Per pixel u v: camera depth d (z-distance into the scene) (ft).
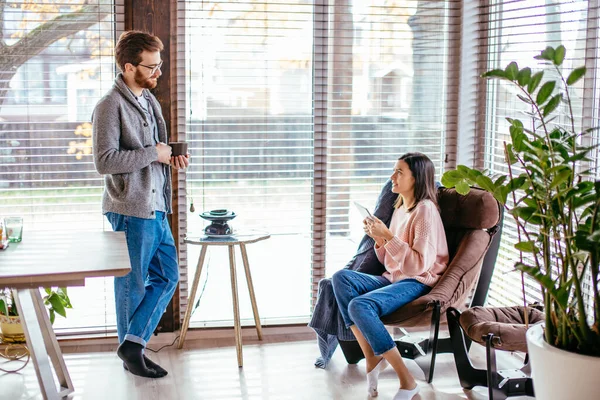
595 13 10.55
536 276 8.43
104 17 12.85
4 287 9.18
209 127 13.42
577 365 8.44
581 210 10.98
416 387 10.90
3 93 12.75
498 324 10.21
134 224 11.58
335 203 14.05
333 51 13.60
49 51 12.80
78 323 13.53
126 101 11.55
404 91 13.96
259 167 13.70
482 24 13.76
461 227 12.13
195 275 12.98
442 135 14.24
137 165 11.38
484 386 11.09
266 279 13.97
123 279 11.78
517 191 12.96
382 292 11.31
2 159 12.91
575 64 11.01
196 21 13.09
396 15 13.70
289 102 13.62
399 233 11.93
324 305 12.01
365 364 12.56
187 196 13.52
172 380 11.85
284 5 13.34
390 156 14.10
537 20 12.04
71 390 11.30
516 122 9.05
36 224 13.19
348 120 13.84
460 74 13.93
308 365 12.50
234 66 13.34
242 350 12.89
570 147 9.02
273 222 13.88
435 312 11.07
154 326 12.10
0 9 12.56
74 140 13.08
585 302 10.64
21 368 12.26
